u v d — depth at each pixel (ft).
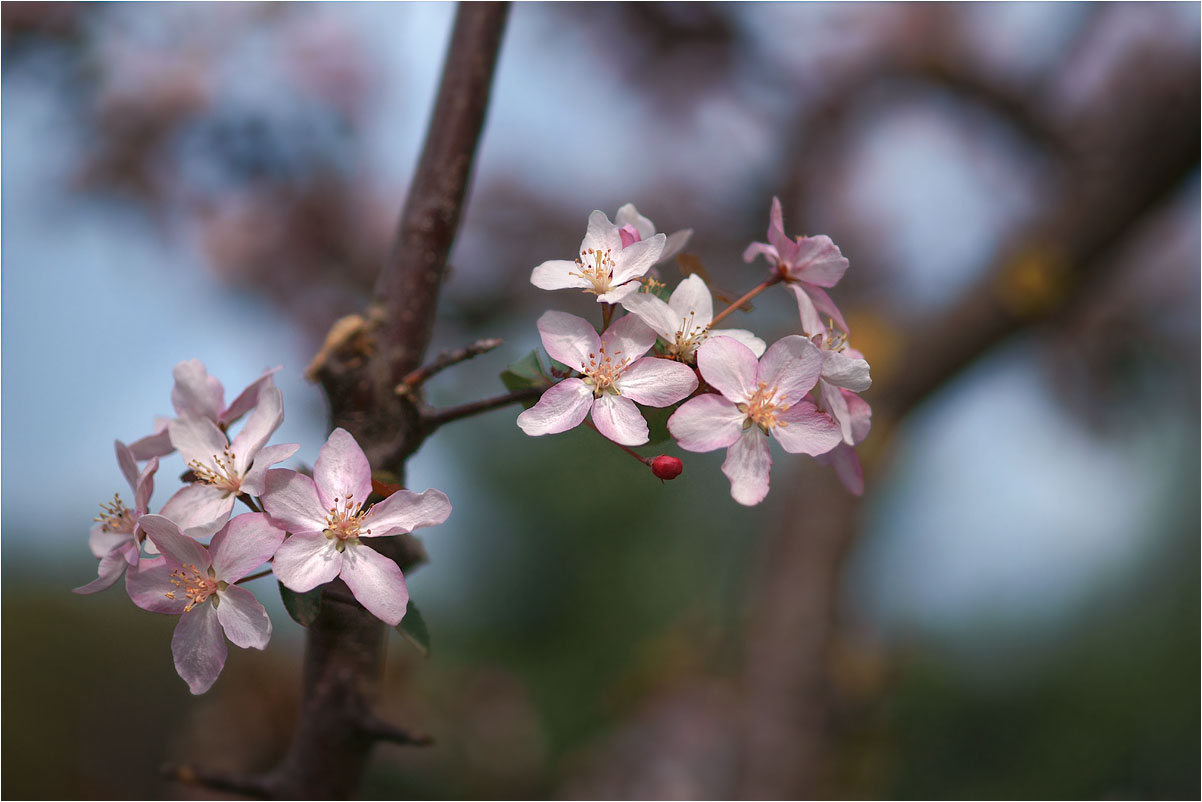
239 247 5.57
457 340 5.98
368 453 2.85
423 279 2.92
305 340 5.79
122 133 5.16
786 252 2.89
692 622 7.83
